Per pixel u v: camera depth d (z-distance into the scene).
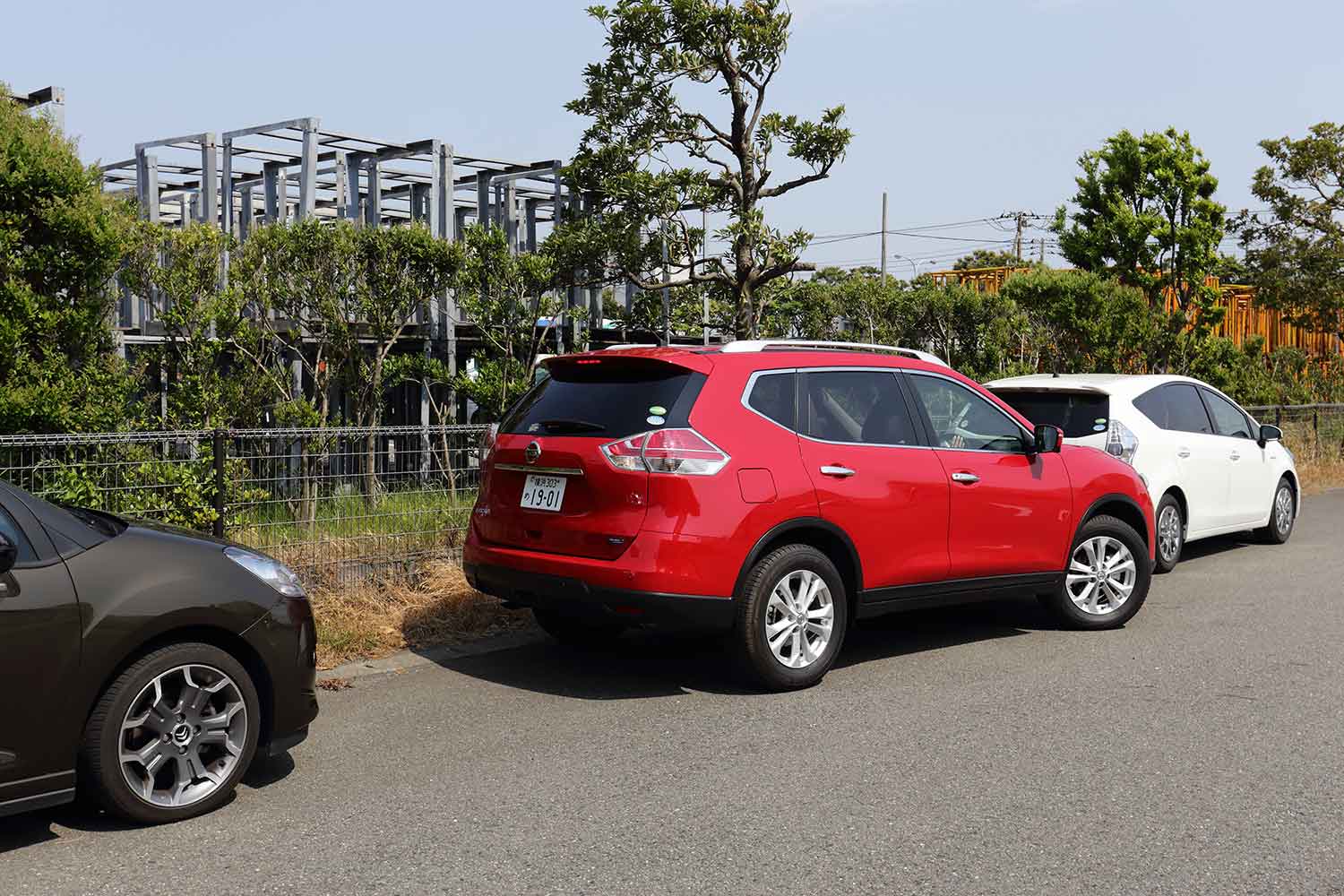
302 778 4.66
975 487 6.73
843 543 6.15
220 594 4.31
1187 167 19.34
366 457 7.78
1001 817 4.21
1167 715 5.52
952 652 6.90
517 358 12.95
